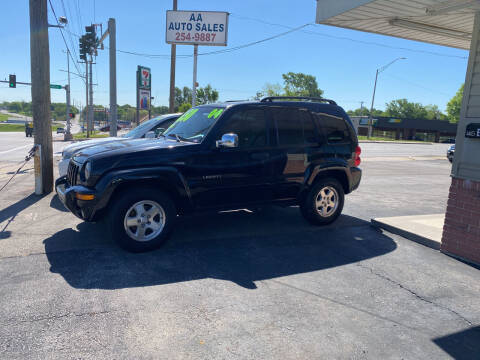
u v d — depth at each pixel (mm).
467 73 4668
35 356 2557
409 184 11719
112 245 4785
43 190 7945
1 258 4289
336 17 5254
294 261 4516
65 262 4207
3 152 19172
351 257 4734
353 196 9195
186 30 18406
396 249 5113
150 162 4469
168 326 2990
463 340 2994
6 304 3240
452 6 4508
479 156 4555
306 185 5578
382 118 65312
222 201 4996
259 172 5152
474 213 4621
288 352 2721
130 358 2580
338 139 5887
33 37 7531
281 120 5387
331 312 3332
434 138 69875
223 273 4074
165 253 4590
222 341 2818
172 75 19531
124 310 3207
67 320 3016
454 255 4867
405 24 5480
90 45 19750
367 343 2881
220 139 4867
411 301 3621
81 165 4535
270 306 3387
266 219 6336
